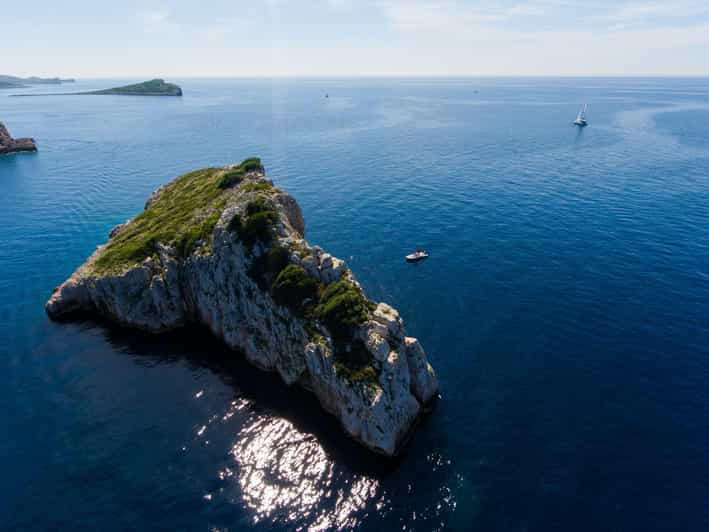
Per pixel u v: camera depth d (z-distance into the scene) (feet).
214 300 155.94
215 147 486.79
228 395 130.72
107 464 107.76
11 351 149.28
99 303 168.55
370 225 251.19
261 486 102.12
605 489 100.58
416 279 192.54
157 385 134.62
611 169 377.09
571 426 117.91
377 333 120.06
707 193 307.37
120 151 475.72
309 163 401.29
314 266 141.79
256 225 151.84
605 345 149.69
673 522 93.45
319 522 93.66
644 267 201.46
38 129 635.66
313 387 130.21
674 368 139.13
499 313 167.84
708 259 208.33
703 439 114.11
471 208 277.44
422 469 105.91
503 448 111.55
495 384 133.08
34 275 200.13
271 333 140.26
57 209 287.69
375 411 110.32
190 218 183.01
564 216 263.29
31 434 116.26
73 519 94.79
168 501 98.78
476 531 91.35
